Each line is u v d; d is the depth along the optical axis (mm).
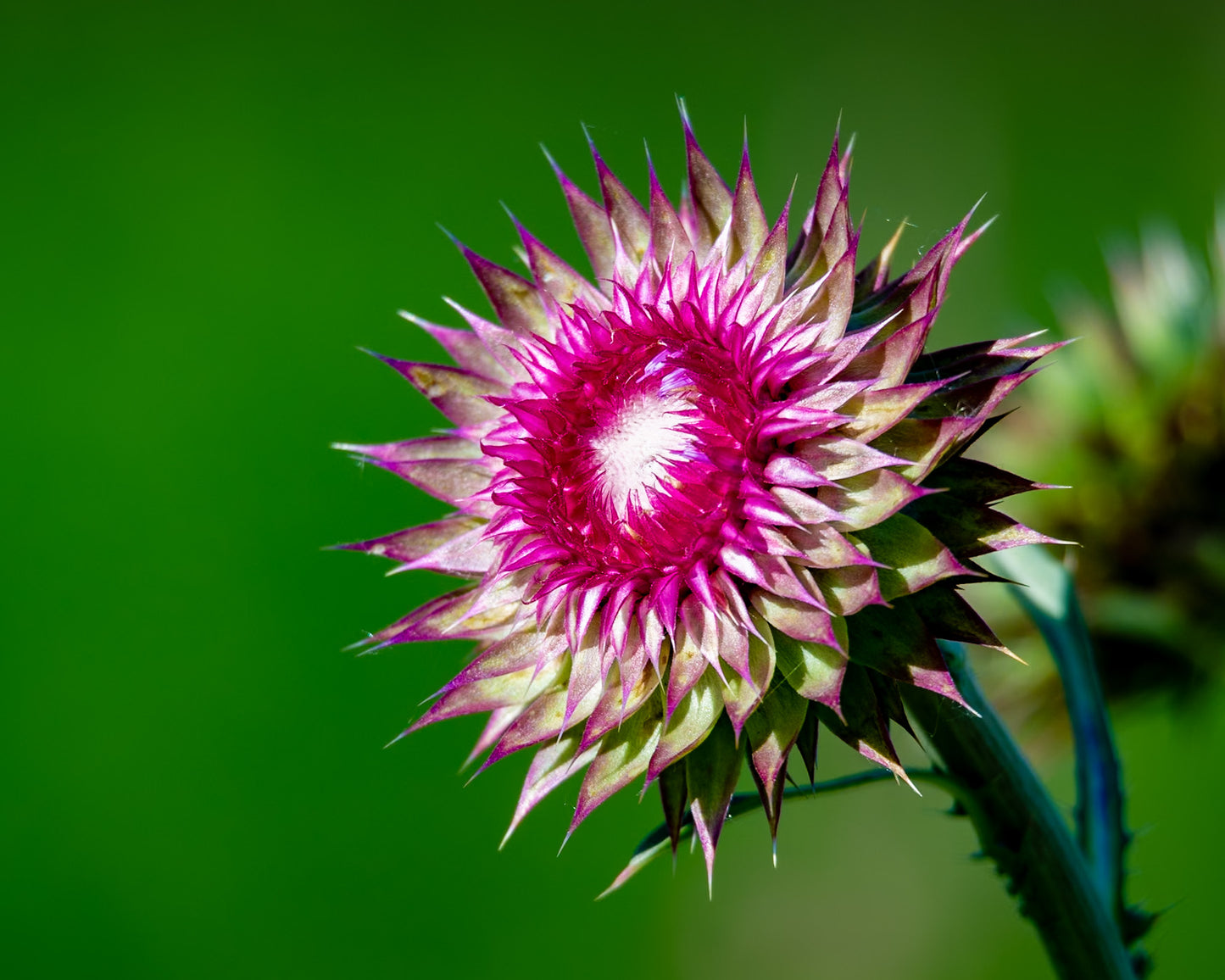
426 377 313
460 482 312
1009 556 326
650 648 301
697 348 304
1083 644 324
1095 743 323
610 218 311
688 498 302
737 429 302
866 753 298
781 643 300
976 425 295
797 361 300
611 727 301
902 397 297
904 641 298
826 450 299
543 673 308
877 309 304
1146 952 323
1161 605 373
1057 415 380
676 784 302
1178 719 379
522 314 313
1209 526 374
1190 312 379
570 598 304
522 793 305
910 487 295
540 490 306
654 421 304
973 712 296
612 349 307
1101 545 376
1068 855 315
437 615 310
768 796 297
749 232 307
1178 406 374
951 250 301
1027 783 314
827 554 297
